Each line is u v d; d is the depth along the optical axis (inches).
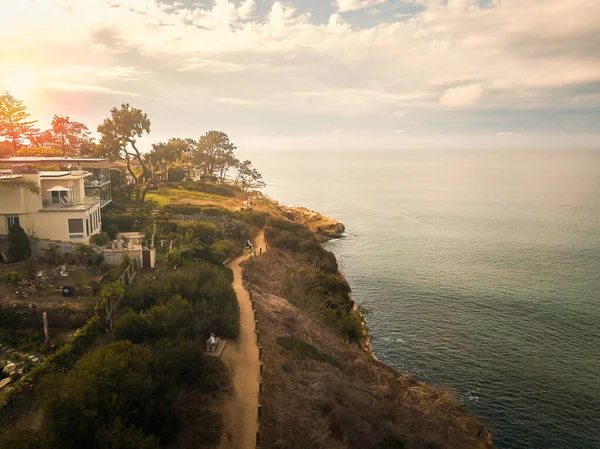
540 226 4859.7
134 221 2320.4
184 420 837.8
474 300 2472.9
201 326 1232.2
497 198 7568.9
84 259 1632.6
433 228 4749.0
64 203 1750.7
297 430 930.1
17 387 854.5
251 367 1143.6
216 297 1441.9
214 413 903.7
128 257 1663.4
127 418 694.5
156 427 759.1
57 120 3501.5
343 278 2760.8
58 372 925.8
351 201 7130.9
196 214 2778.1
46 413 670.5
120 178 2957.7
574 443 1342.3
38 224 1695.4
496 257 3459.6
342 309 1972.2
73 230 1729.8
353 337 1815.9
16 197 1652.3
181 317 1149.1
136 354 829.2
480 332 2055.9
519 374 1696.6
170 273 1545.3
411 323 2146.9
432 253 3587.6
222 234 2458.2
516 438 1354.6
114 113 2940.5
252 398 999.0
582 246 3841.0
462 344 1932.8
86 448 658.8
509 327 2113.7
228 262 2176.4
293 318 1622.8
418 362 1771.7
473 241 4072.3
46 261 1615.4
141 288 1397.6
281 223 3196.4
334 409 1043.9
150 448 656.4
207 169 5521.7
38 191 1656.0
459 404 1473.9
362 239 4126.5
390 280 2824.8
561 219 5319.9
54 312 1214.9
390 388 1407.5
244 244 2566.4
